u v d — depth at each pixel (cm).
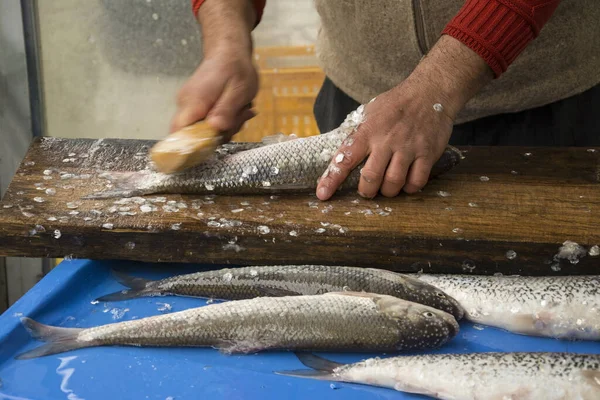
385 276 158
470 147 217
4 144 357
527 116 240
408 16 219
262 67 410
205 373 135
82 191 188
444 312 143
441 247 165
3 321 150
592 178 192
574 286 152
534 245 162
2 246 175
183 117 183
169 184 187
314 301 144
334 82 264
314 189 187
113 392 129
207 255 172
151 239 171
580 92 232
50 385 130
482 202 179
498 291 154
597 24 223
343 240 167
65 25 347
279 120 419
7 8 330
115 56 361
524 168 199
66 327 152
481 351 143
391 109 179
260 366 137
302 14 402
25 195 185
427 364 131
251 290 159
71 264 175
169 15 354
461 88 180
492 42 176
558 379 125
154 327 142
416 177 178
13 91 349
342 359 140
